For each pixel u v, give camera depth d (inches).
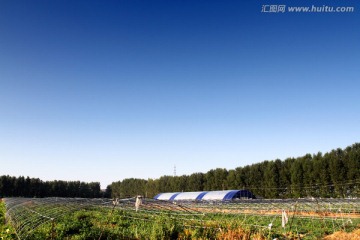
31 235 671.1
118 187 4852.4
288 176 2669.8
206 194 2448.3
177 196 2731.3
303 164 2549.2
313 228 1037.2
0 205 1822.1
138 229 863.7
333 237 893.8
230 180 3110.2
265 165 2903.5
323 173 2380.7
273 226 1064.8
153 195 4067.4
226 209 1515.7
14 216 1008.9
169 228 802.2
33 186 4005.9
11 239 657.6
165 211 1236.5
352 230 1002.1
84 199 1185.4
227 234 800.9
